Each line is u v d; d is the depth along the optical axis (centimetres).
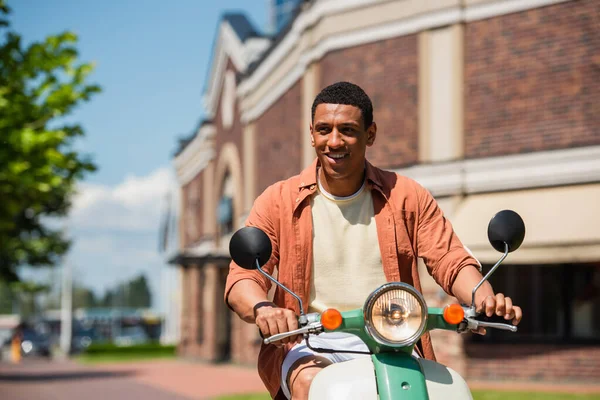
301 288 341
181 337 3378
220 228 2872
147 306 15600
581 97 1382
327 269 342
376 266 341
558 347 1416
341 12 1616
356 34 1590
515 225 317
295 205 341
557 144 1396
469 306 314
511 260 1369
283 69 2009
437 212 352
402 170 1517
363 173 344
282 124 2055
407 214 345
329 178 336
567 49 1395
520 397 1127
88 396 1641
